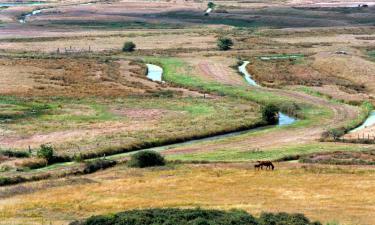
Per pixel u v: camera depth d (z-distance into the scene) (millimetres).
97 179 112000
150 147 142750
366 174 112500
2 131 152500
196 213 68062
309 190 101750
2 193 101250
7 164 121625
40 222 83250
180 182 108125
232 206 90938
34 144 141000
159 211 69750
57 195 100250
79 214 88188
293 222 69062
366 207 90875
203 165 121438
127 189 103500
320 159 125125
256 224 66812
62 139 145625
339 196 97688
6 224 81938
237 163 123000
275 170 116062
